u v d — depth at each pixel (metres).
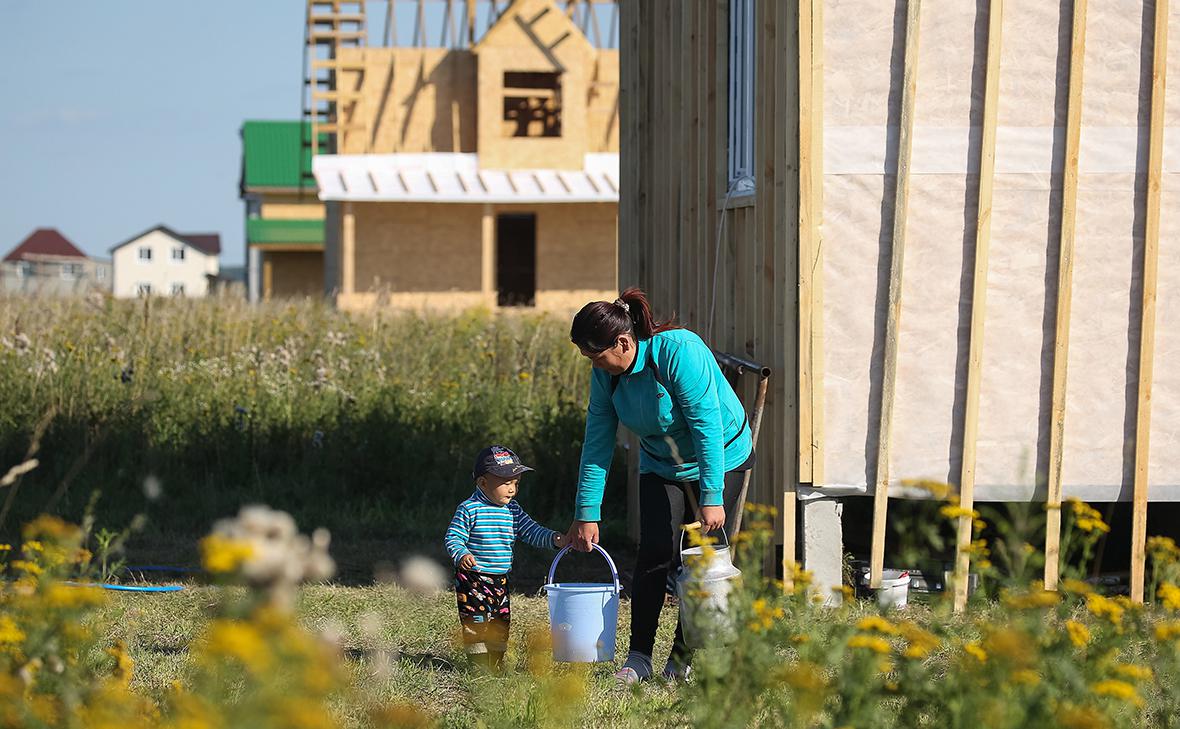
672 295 18.47
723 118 16.52
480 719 9.34
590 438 11.76
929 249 13.97
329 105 69.56
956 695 7.00
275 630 5.59
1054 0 13.89
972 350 13.91
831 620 8.84
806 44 13.77
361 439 21.23
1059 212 13.98
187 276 178.00
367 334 30.66
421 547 17.86
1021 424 14.07
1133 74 13.98
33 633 6.84
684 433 11.35
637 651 11.33
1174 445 14.21
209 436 21.62
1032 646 7.22
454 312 39.56
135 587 14.80
